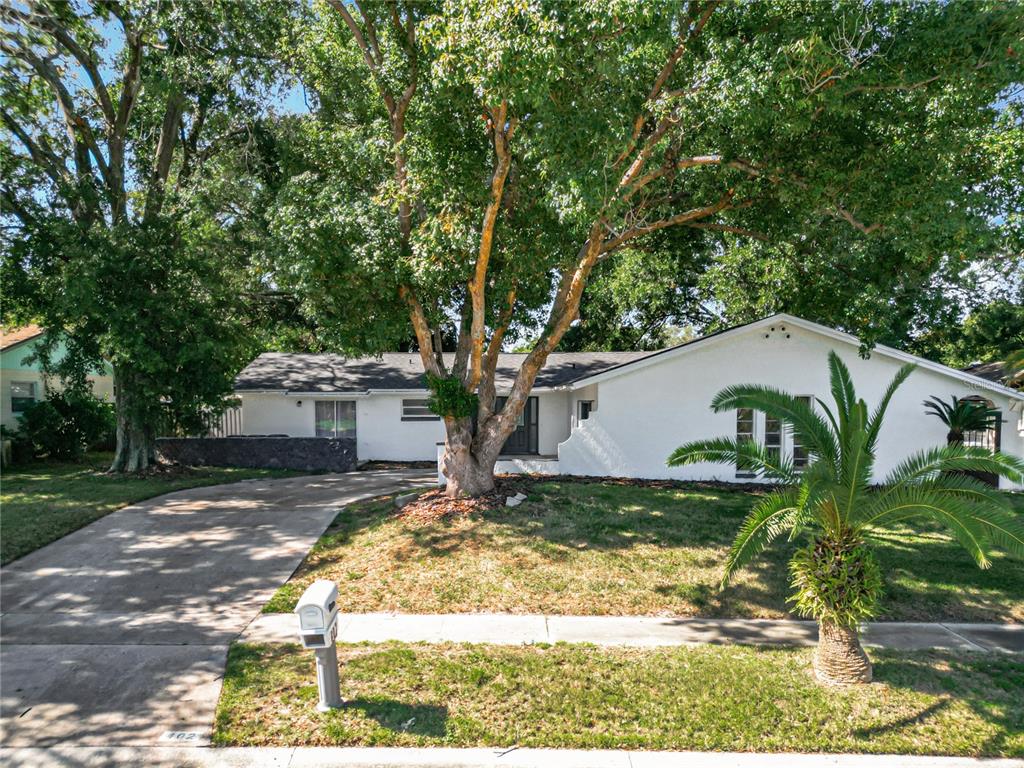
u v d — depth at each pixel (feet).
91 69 52.70
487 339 47.06
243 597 26.23
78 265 46.85
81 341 54.24
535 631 23.08
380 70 34.65
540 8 23.73
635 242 45.85
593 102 27.30
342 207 32.37
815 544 20.25
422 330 37.50
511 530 33.04
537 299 40.32
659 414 50.85
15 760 15.15
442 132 33.94
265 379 72.33
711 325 100.17
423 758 15.24
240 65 49.98
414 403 71.77
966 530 17.69
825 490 18.94
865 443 20.21
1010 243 37.76
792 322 49.49
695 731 16.37
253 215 54.34
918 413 49.55
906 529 35.86
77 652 21.01
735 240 63.52
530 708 17.29
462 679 18.79
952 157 31.32
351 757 15.25
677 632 23.18
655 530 34.01
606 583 27.45
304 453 64.64
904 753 15.69
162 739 15.97
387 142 35.01
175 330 51.26
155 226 51.47
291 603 25.54
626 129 27.45
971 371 67.41
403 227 35.06
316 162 46.60
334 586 17.58
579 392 65.46
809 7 28.09
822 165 30.86
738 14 30.73
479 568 28.73
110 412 80.69
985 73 26.16
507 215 36.45
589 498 40.16
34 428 68.28
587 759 15.33
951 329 84.28
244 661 20.18
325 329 35.53
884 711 17.40
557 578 27.89
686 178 40.40
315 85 46.03
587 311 98.22
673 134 33.42
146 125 64.85
